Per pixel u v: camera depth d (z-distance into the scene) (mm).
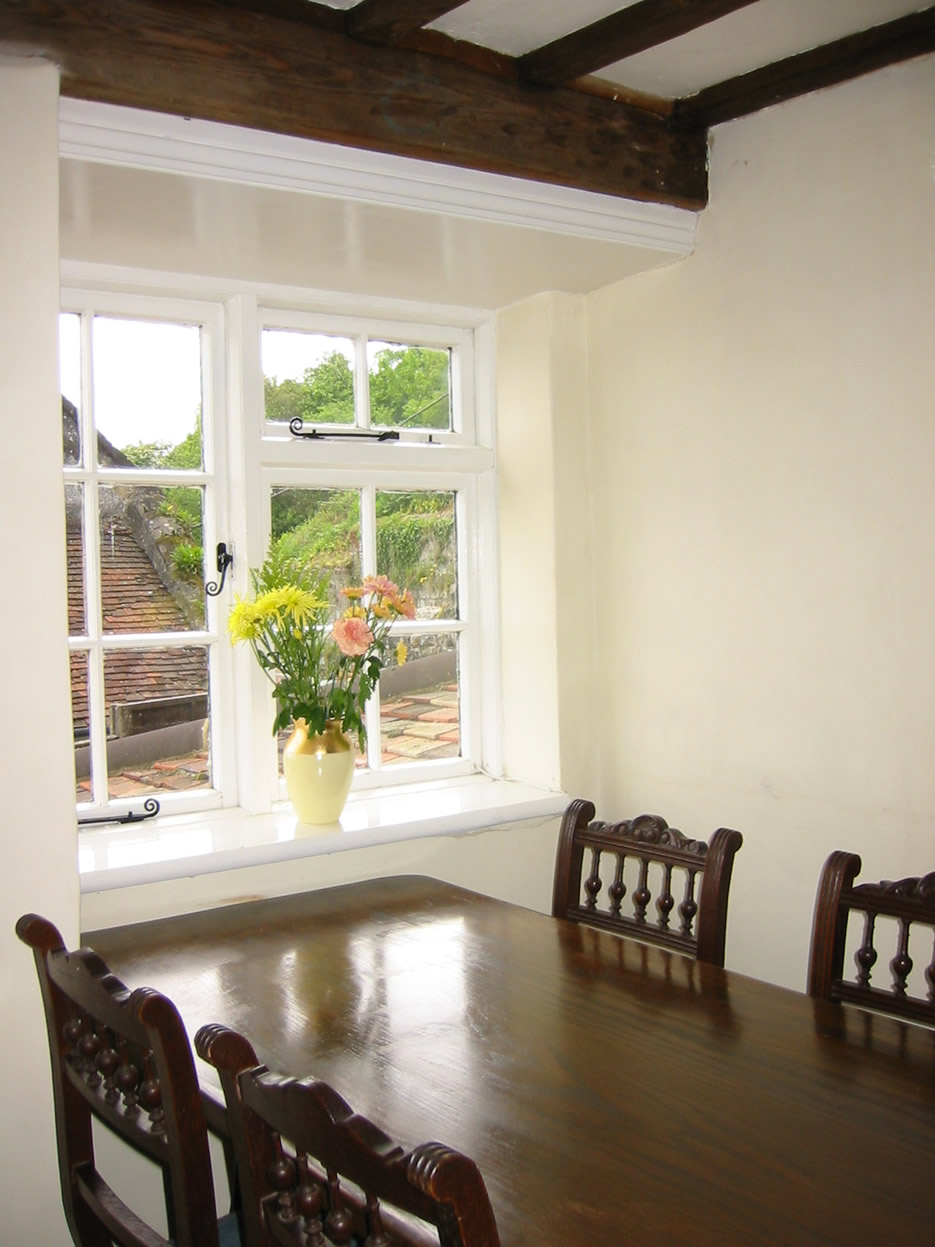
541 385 2869
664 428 2703
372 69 2088
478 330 3031
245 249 2391
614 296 2830
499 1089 1312
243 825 2521
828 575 2326
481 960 1777
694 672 2650
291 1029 1514
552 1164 1131
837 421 2297
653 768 2777
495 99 2244
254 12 1957
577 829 2053
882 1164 1121
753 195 2465
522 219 2332
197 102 1904
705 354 2588
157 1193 2102
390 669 2932
